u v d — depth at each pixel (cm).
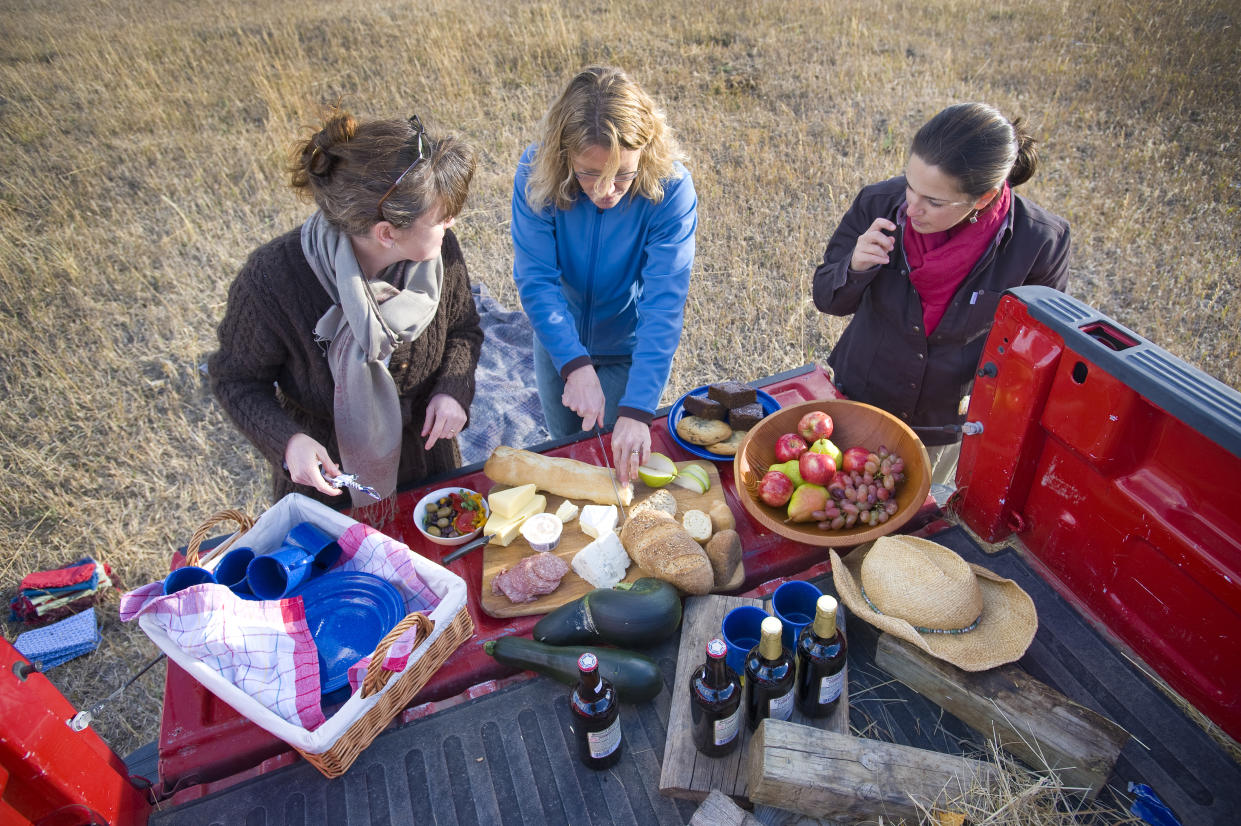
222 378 218
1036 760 161
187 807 164
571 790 163
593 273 280
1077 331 171
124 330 569
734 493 235
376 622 181
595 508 217
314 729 159
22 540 414
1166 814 153
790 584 179
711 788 159
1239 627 159
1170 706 171
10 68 1037
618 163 219
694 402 252
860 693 179
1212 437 144
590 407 251
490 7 1171
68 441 477
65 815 150
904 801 150
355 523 196
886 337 287
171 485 451
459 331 258
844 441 234
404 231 191
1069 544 196
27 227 692
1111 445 173
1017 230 255
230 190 736
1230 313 532
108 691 351
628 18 1097
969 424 207
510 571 203
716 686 150
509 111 859
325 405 234
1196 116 779
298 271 207
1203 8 991
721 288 579
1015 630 178
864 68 886
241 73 995
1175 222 629
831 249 290
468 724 175
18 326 566
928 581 178
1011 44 970
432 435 239
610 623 179
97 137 856
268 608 166
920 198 229
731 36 1033
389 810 161
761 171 712
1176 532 165
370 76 946
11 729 139
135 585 393
